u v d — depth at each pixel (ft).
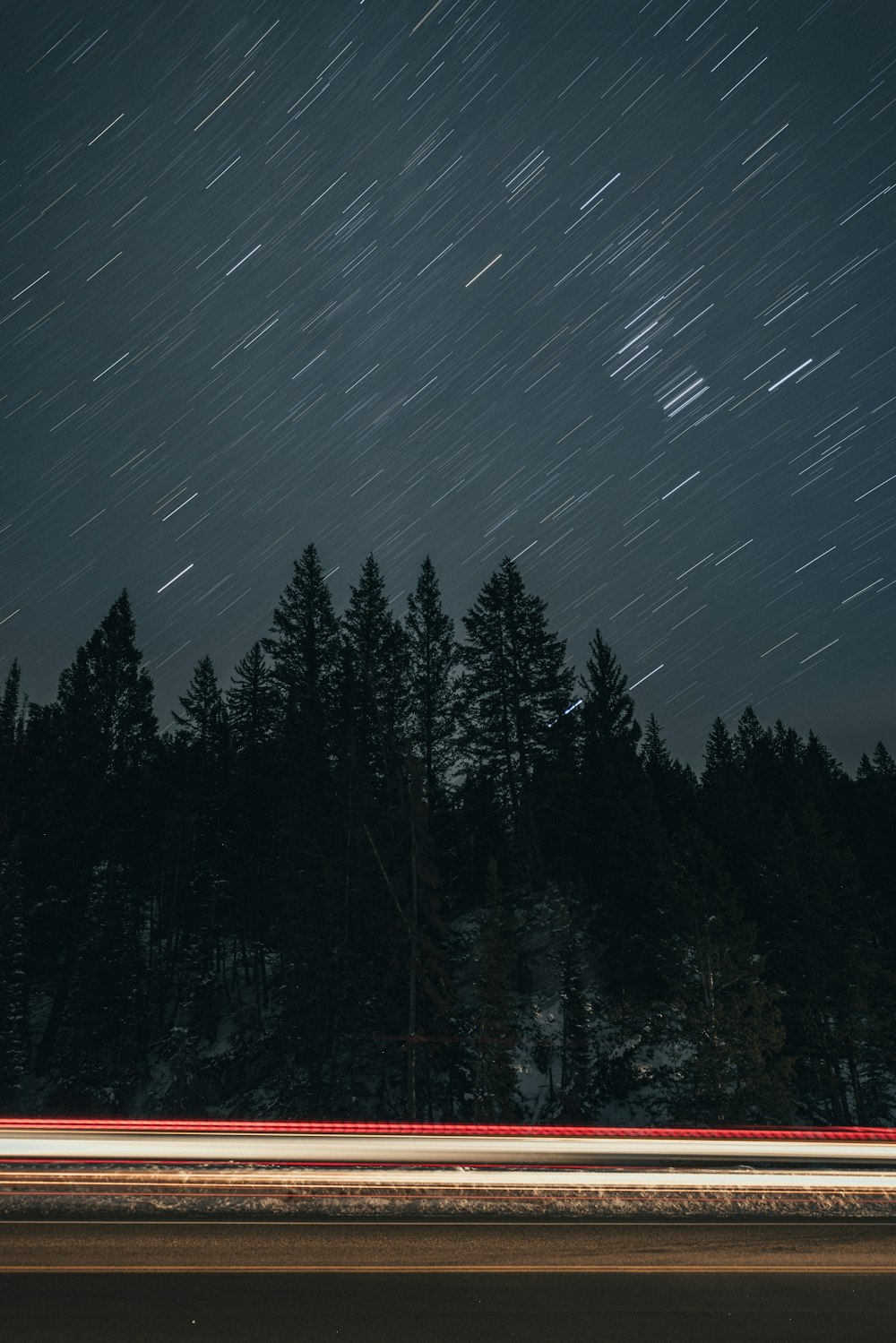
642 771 143.95
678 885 113.39
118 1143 67.51
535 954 134.62
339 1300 32.01
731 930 108.68
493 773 161.58
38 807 157.79
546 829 156.46
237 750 179.63
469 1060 113.39
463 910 151.33
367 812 129.59
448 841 150.10
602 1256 38.63
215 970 154.20
